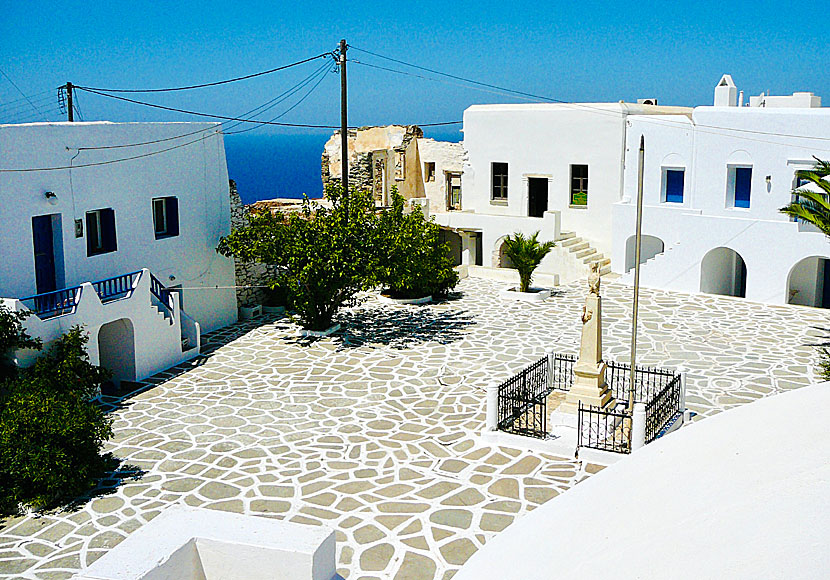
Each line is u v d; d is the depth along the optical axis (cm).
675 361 2127
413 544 1225
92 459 1440
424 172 4047
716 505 383
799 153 2758
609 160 3309
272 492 1407
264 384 1998
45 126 1923
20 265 1889
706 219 2881
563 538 418
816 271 2941
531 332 2433
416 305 2831
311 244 2352
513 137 3569
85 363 1786
